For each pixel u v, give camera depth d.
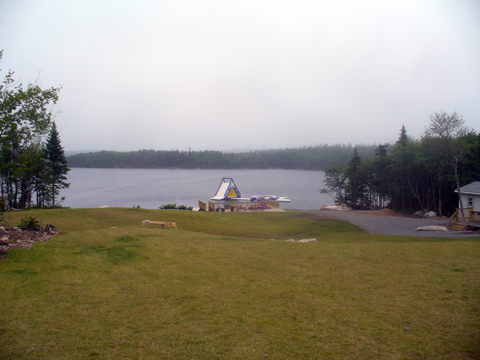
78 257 9.78
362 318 6.52
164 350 5.27
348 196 61.03
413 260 10.93
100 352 5.13
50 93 16.98
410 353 5.22
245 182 128.50
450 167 38.34
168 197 71.62
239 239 14.84
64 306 6.63
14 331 5.57
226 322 6.31
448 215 40.44
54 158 45.81
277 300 7.43
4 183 37.81
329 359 5.08
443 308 6.91
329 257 11.45
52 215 20.42
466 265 10.17
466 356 5.07
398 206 52.44
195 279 8.66
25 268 8.44
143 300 7.18
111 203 59.94
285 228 24.25
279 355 5.19
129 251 10.87
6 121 15.45
